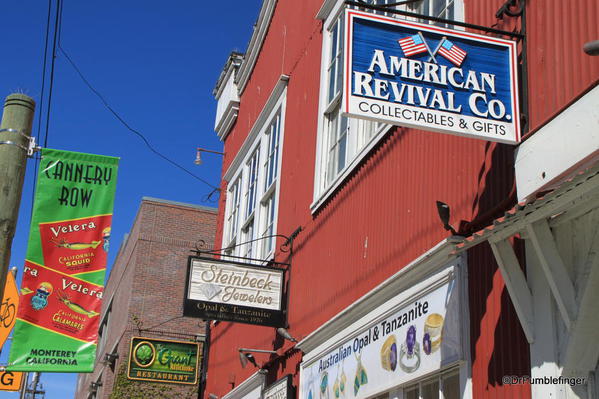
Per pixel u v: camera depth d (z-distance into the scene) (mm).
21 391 25188
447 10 8195
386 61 6051
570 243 5422
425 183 7906
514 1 6684
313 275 10969
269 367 12398
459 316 6586
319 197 11055
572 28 5840
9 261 6836
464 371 6477
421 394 7238
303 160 12414
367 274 9055
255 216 14859
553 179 5227
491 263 6383
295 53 13875
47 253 8859
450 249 6855
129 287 29203
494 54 6223
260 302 11516
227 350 15344
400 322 7734
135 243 29719
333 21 12055
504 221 5359
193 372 25969
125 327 28125
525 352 5766
